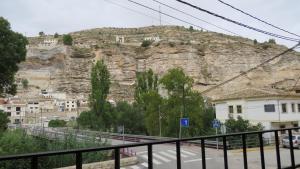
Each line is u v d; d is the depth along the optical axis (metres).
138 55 175.38
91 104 61.94
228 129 37.28
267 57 160.00
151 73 70.44
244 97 44.62
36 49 173.00
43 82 164.12
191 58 160.62
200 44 169.75
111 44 178.75
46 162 13.84
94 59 173.88
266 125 42.09
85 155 20.03
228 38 188.62
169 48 165.00
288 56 150.62
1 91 40.69
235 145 24.55
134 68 171.25
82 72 170.62
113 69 168.62
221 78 157.12
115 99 147.75
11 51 37.50
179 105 45.12
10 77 39.66
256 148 24.12
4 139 26.28
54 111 130.25
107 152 21.00
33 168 2.84
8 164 7.54
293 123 43.31
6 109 122.69
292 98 43.12
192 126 44.75
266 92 43.06
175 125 44.69
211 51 164.25
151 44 179.38
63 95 155.75
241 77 151.75
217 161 20.34
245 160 4.90
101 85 62.19
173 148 26.83
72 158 14.91
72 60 172.50
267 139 22.17
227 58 161.38
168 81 45.44
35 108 136.00
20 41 39.22
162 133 45.88
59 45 176.50
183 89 45.22
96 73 62.75
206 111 53.97
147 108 50.03
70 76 167.75
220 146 25.08
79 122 63.34
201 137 4.27
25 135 29.20
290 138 5.82
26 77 161.88
